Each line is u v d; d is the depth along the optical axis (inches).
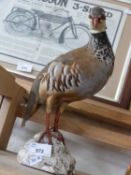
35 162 26.7
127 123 32.9
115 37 36.8
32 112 29.5
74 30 37.7
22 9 38.8
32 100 28.8
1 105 31.8
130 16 37.5
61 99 27.5
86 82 25.9
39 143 27.4
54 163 26.5
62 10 38.4
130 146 34.0
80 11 38.3
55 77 26.4
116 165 36.9
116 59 36.1
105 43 26.3
